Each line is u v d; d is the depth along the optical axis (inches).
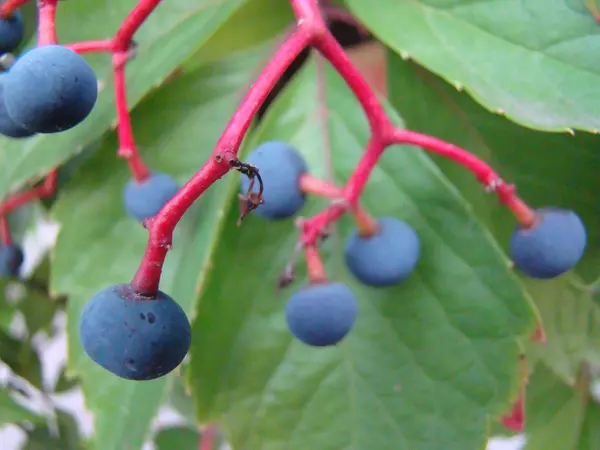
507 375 4.0
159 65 4.1
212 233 4.0
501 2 3.9
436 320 4.1
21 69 3.2
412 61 4.4
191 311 3.9
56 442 5.4
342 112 4.3
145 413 4.1
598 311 4.8
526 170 4.3
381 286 4.0
